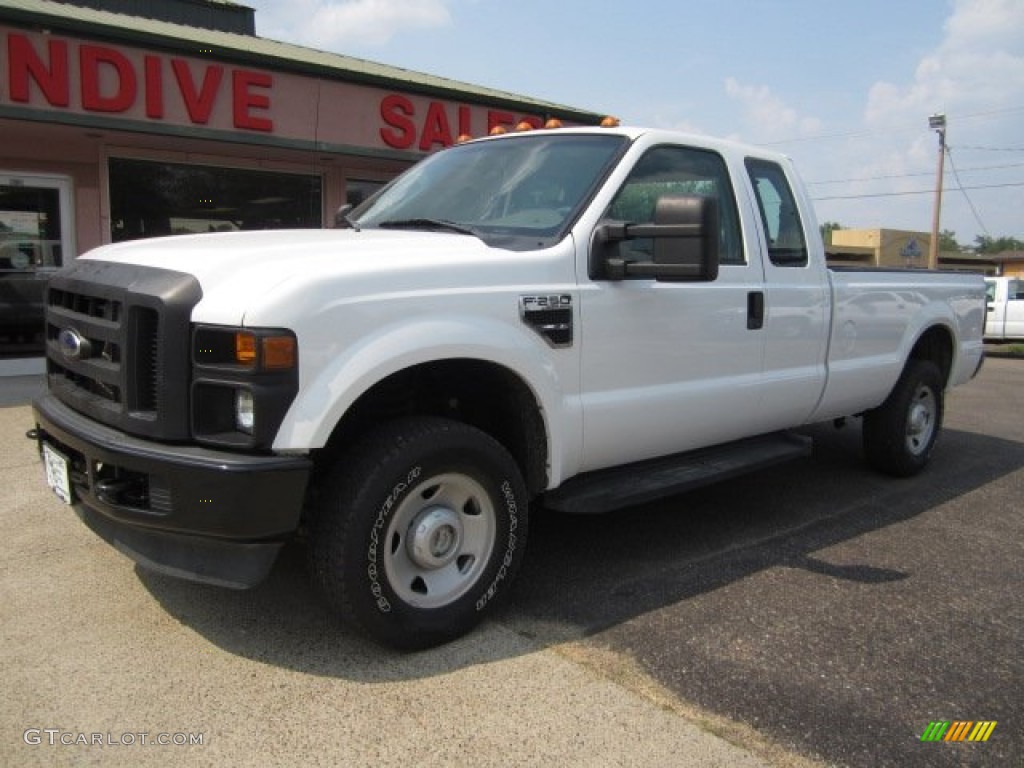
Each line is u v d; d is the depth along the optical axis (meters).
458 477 3.31
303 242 3.41
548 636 3.42
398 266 3.14
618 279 3.72
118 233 11.21
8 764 2.50
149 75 9.70
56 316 3.57
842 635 3.49
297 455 2.86
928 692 3.05
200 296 2.93
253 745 2.62
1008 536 4.85
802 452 4.92
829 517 5.14
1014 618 3.71
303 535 3.26
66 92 9.19
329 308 2.90
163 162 11.41
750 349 4.51
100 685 2.95
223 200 12.02
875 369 5.48
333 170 12.91
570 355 3.63
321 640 3.31
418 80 13.97
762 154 4.85
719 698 2.97
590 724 2.79
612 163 3.98
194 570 2.98
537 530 4.76
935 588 4.03
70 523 4.53
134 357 2.99
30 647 3.21
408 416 3.35
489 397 3.70
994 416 9.12
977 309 6.71
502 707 2.88
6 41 8.81
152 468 2.87
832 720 2.85
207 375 2.87
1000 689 3.09
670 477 4.18
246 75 10.40
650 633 3.46
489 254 3.43
